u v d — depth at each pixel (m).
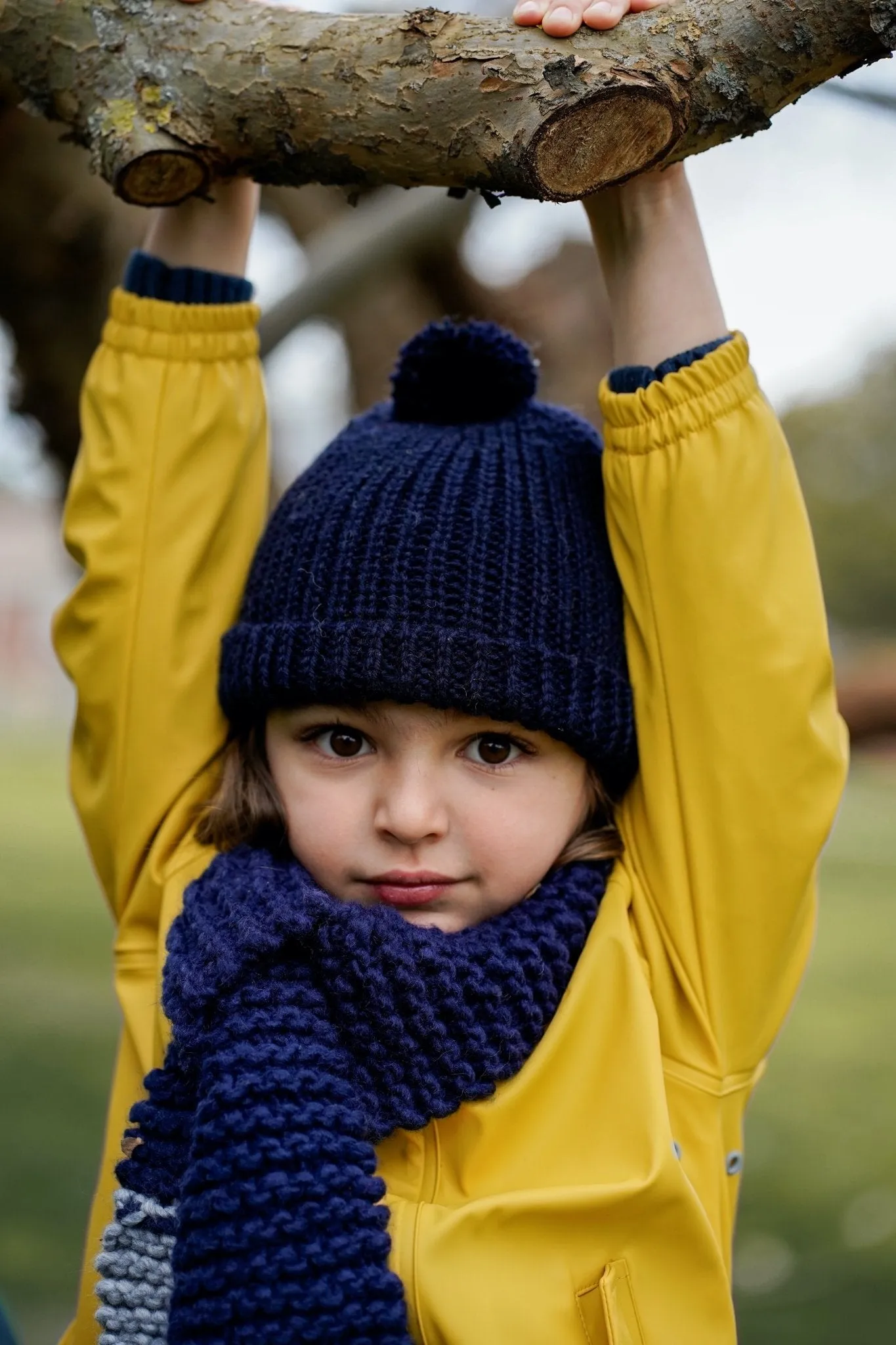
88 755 1.46
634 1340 1.13
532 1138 1.20
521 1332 1.11
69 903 6.99
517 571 1.28
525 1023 1.22
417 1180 1.21
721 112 1.09
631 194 1.33
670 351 1.33
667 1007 1.30
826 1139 3.72
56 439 2.13
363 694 1.24
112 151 1.14
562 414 1.46
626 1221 1.16
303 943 1.21
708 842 1.30
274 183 1.20
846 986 5.27
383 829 1.24
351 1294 1.06
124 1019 1.40
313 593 1.28
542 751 1.29
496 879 1.26
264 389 1.50
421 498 1.30
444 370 1.41
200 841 1.41
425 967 1.20
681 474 1.29
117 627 1.42
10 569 25.88
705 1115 1.28
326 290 1.94
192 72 1.14
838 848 8.72
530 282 2.32
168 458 1.43
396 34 1.09
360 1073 1.19
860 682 4.04
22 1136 3.66
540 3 1.07
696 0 1.08
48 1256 3.02
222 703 1.40
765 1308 2.84
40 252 1.97
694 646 1.29
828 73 1.09
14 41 1.19
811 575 1.31
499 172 1.07
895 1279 2.94
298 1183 1.09
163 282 1.44
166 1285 1.17
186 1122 1.19
